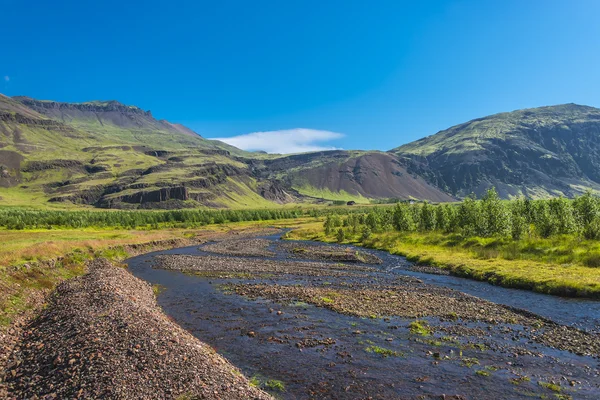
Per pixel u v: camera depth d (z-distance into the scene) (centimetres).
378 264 6103
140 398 1609
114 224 16888
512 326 2784
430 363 2158
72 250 5797
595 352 2259
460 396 1772
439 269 5331
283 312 3288
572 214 6262
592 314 2981
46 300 3516
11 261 4150
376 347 2412
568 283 3641
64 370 1878
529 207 7862
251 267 5994
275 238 12112
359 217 12738
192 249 9219
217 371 1905
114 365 1873
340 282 4653
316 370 2094
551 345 2394
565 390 1809
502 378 1953
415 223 9781
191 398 1622
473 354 2275
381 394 1808
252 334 2714
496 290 3962
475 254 5809
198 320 3127
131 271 5809
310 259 6956
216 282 4812
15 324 2725
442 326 2822
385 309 3306
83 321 2539
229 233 14412
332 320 3023
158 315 2930
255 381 1958
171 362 1933
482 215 7262
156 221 18962
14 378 1905
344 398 1780
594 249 4650
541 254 5078
